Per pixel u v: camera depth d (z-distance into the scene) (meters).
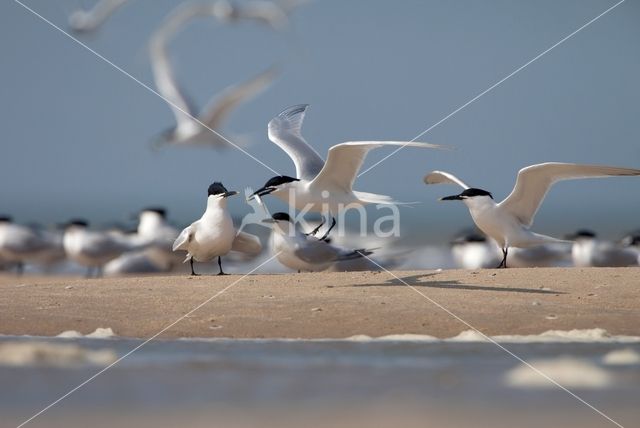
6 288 15.96
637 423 9.05
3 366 11.31
